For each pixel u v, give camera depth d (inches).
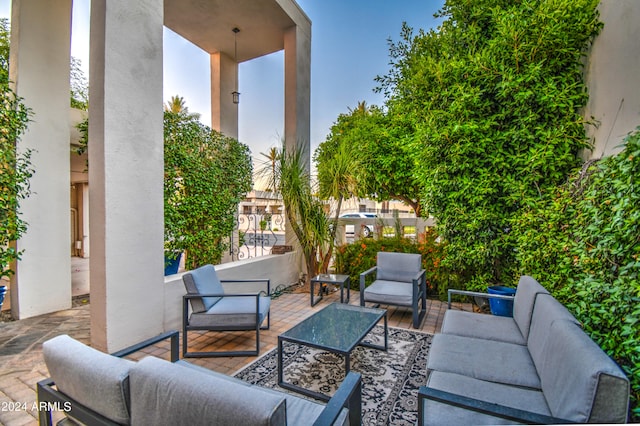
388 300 149.9
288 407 61.0
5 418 81.3
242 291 180.1
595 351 54.7
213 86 267.3
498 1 150.9
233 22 226.7
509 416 50.0
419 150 165.9
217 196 208.1
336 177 200.1
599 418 48.0
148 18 130.5
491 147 143.9
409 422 79.5
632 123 100.1
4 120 138.9
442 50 175.6
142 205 127.9
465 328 100.0
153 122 132.6
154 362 47.4
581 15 121.6
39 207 161.2
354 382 60.4
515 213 142.9
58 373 52.1
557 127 131.2
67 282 171.9
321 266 211.9
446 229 158.6
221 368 107.7
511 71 134.3
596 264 90.9
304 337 95.5
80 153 186.7
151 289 131.3
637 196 72.5
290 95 234.5
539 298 88.5
